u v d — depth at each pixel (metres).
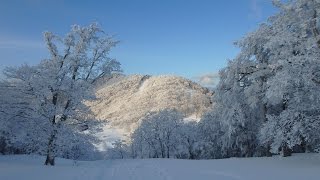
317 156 28.02
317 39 23.28
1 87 28.42
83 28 29.25
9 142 33.72
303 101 23.67
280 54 25.44
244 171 20.97
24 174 20.11
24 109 28.61
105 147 79.56
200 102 135.75
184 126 60.25
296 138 23.94
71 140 28.30
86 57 29.44
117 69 30.81
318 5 23.72
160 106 133.88
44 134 27.91
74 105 28.88
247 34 31.31
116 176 19.27
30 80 27.12
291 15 24.98
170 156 61.34
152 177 18.75
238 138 38.28
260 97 31.97
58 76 28.03
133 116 134.00
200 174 19.92
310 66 22.05
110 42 29.94
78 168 24.00
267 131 25.20
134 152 66.38
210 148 51.56
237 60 32.31
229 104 33.88
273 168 22.05
